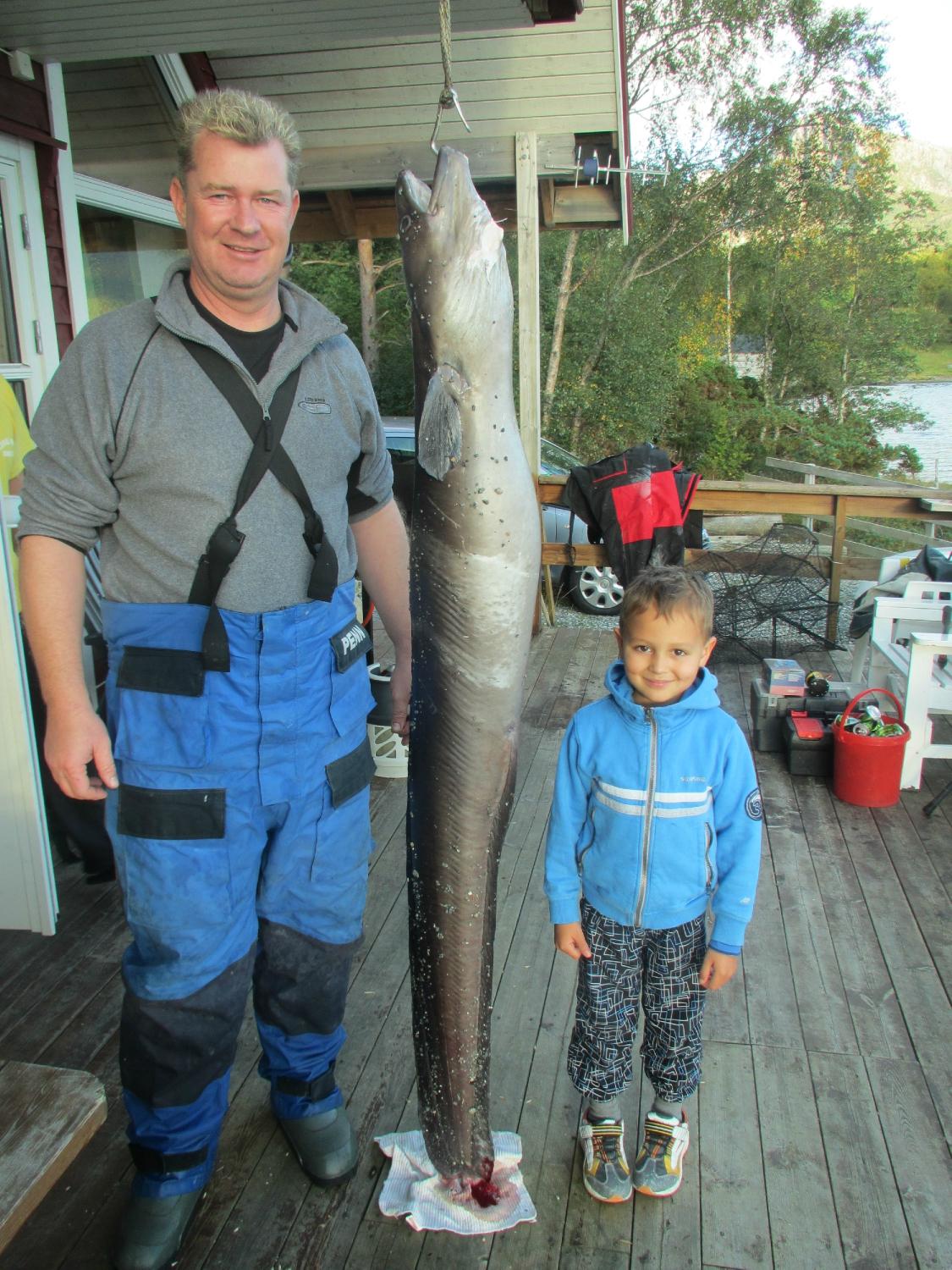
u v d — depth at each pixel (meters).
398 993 2.82
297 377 1.74
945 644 3.98
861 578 6.62
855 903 3.29
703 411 25.47
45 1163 1.37
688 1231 2.04
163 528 1.69
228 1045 1.93
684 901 2.03
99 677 4.02
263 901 1.98
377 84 6.79
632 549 5.97
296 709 1.83
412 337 1.33
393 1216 2.07
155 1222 1.95
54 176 4.71
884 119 24.67
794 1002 2.77
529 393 6.57
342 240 9.17
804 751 4.28
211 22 4.01
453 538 1.34
